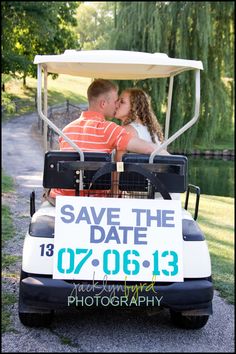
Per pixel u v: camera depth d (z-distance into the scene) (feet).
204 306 11.34
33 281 11.05
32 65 40.52
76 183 11.96
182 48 67.00
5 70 38.58
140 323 12.88
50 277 11.26
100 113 13.15
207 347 11.50
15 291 14.85
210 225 31.01
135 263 11.39
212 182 71.82
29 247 11.44
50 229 11.62
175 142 67.56
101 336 11.85
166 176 11.98
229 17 68.39
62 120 70.74
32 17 38.42
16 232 22.98
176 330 12.51
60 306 11.00
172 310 12.39
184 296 11.16
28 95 104.99
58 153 11.87
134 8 68.13
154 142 13.85
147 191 12.01
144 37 67.51
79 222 11.50
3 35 38.55
